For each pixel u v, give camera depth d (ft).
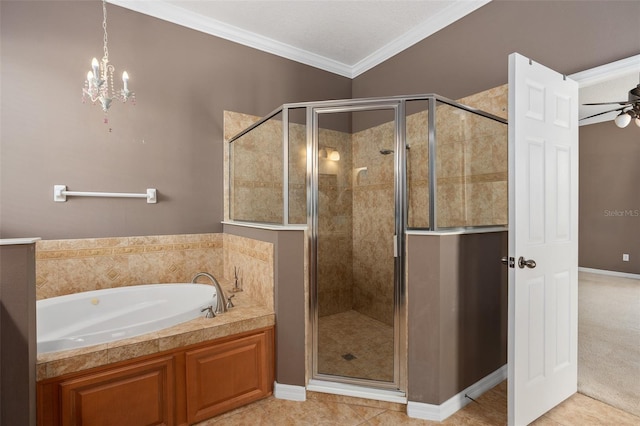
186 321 5.97
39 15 7.01
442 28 8.81
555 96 5.81
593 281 13.57
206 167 9.08
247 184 8.29
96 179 7.60
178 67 8.63
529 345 5.33
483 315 6.55
